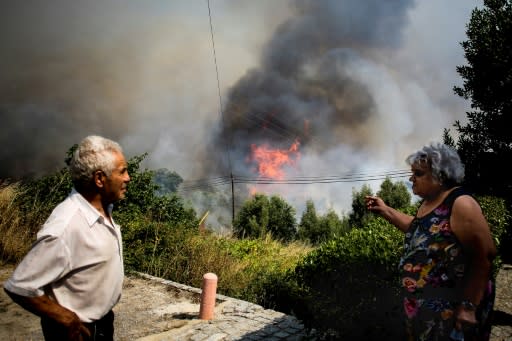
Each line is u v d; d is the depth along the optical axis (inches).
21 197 255.8
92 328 65.8
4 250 218.8
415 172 84.4
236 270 257.4
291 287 189.9
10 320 152.3
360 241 139.5
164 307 178.9
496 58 389.4
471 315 69.7
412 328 80.4
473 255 71.2
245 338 144.5
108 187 69.1
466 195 75.5
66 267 61.1
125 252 251.3
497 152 410.0
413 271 80.4
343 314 127.6
